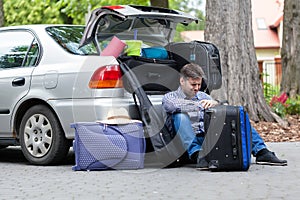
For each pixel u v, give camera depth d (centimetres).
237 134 1188
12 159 1488
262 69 3572
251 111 1995
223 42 1973
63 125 1290
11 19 4222
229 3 1970
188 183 1084
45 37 1355
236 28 1975
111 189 1042
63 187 1067
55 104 1292
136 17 1274
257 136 1278
